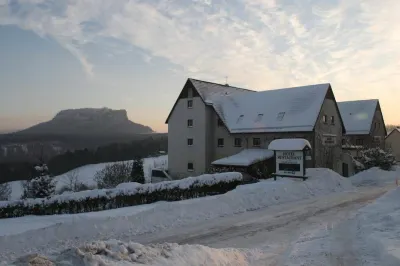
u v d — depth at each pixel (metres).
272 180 24.30
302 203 18.47
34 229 11.28
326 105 36.22
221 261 7.89
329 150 35.81
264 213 15.85
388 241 8.12
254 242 10.88
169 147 44.53
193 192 20.14
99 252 6.71
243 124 38.91
